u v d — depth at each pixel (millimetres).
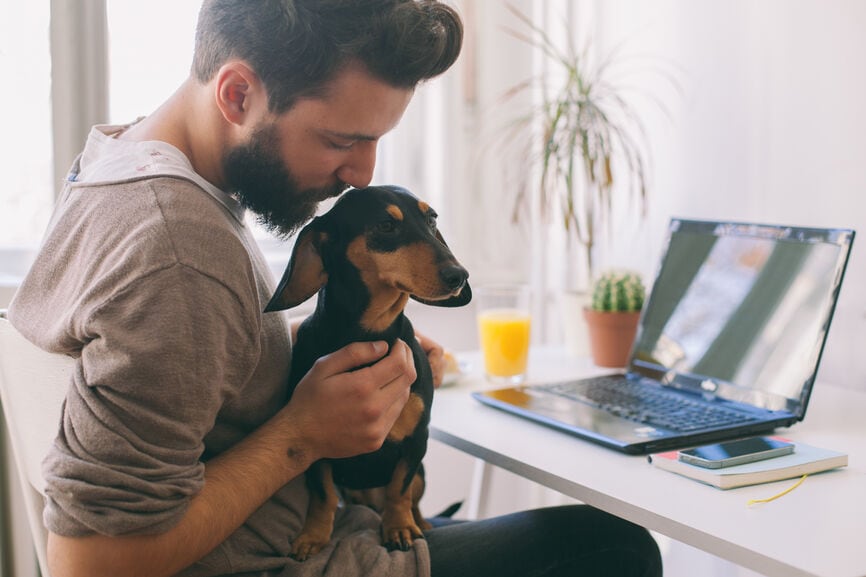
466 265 2271
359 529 1115
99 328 785
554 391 1403
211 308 816
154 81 1810
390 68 886
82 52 1693
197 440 826
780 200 1698
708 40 1833
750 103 1748
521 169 2248
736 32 1771
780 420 1205
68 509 771
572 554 1130
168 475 798
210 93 936
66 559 788
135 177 851
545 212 2125
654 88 1981
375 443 959
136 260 793
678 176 1930
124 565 790
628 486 993
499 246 2307
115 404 781
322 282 1011
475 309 2275
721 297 1414
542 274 2246
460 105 2207
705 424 1193
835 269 1246
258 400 969
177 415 804
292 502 1018
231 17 892
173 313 792
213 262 826
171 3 1811
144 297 786
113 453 773
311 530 1015
